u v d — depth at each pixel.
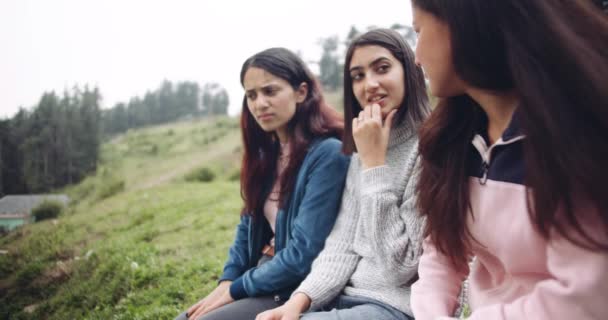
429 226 1.29
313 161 2.26
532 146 0.84
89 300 5.87
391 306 1.71
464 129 1.23
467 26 0.92
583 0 0.87
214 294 2.47
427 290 1.38
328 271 1.90
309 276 1.92
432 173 1.28
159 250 6.54
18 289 8.36
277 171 2.55
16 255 11.71
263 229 2.59
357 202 2.06
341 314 1.65
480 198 1.13
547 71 0.81
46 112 61.44
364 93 1.95
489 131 1.17
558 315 0.90
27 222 23.59
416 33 1.07
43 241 12.63
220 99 126.75
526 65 0.83
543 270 1.04
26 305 7.60
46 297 7.56
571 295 0.87
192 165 46.03
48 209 24.02
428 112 1.96
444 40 1.00
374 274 1.81
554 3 0.85
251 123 2.58
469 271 1.40
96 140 62.78
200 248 6.28
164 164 54.28
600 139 0.78
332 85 70.44
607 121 0.77
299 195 2.28
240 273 2.58
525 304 0.99
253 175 2.57
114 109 114.94
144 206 13.30
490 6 0.89
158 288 4.86
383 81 1.90
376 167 1.78
